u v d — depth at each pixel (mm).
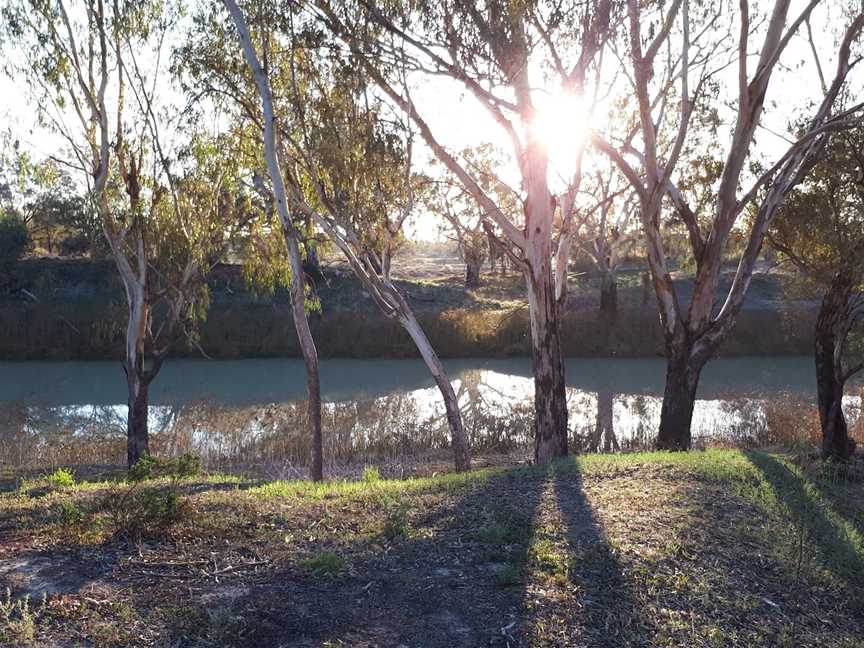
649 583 6621
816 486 10320
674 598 6477
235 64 16609
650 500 8750
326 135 15305
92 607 5500
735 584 6898
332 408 25812
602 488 9266
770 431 20625
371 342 41031
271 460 19234
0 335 40500
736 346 38938
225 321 41906
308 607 5793
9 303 43938
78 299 44531
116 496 7906
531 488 9227
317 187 16016
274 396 29656
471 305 49406
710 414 24250
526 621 5816
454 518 7836
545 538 7340
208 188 19281
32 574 5977
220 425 22672
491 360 39969
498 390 31484
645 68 14273
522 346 40812
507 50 13516
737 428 21406
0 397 29922
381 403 27219
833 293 15016
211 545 6859
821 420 15188
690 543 7492
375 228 16438
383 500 8438
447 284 56969
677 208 15398
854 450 15727
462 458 16422
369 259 17562
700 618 6254
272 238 19594
